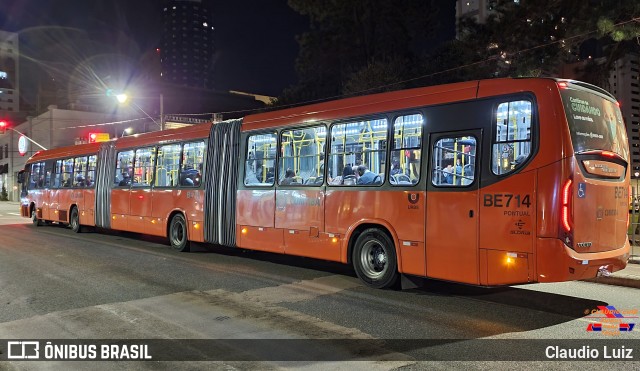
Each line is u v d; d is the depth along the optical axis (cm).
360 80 2575
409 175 747
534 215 607
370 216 793
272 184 984
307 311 677
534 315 657
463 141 685
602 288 830
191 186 1212
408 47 3148
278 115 996
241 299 748
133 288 830
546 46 1542
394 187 762
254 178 1035
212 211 1141
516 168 627
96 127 4828
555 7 1563
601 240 635
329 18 3136
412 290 804
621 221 682
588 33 1445
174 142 1288
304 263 1078
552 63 1571
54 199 1925
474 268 659
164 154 1325
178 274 949
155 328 608
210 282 874
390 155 775
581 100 639
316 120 904
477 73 1753
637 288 830
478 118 673
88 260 1124
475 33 1781
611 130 683
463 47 1833
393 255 773
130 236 1653
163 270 993
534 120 620
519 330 592
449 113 704
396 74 2512
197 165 1202
